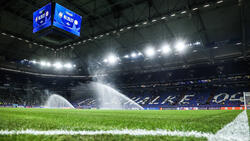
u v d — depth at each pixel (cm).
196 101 3191
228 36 2372
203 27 2217
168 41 2642
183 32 2364
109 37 2736
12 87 4312
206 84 3559
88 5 2122
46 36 1647
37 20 1667
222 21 2080
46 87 4875
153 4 1978
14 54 3462
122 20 2330
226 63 3309
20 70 3981
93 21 2445
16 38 2845
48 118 346
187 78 3728
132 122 268
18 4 2045
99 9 2020
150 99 3784
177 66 3591
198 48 2664
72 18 1698
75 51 3503
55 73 4428
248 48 2647
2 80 4162
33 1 1953
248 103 2569
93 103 4212
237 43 2436
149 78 4166
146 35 2619
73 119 326
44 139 130
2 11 2089
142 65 3784
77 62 3978
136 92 4275
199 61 3297
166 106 3228
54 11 1559
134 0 1961
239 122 240
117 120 313
